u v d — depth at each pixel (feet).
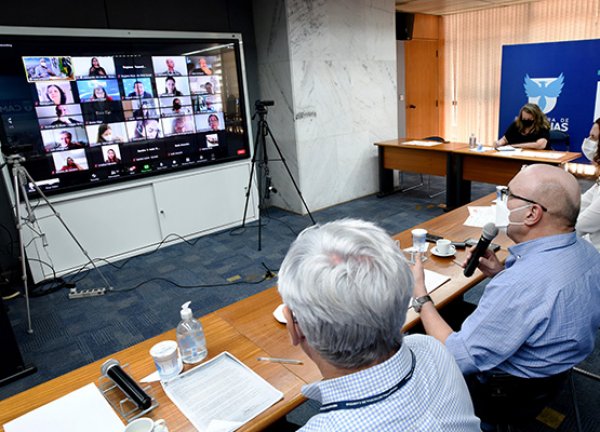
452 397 2.00
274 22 14.30
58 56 10.55
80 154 11.26
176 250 12.84
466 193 14.64
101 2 11.58
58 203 11.15
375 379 1.79
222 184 14.08
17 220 9.05
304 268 1.86
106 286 10.69
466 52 22.38
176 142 12.87
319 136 15.58
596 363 6.66
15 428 3.26
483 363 3.72
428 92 23.20
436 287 5.14
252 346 4.20
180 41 12.38
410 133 22.75
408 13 20.75
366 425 1.71
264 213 16.11
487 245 4.79
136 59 11.73
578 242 3.81
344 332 1.76
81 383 3.81
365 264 1.82
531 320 3.48
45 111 10.59
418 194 17.39
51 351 8.08
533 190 3.78
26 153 10.45
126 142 11.94
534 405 3.88
